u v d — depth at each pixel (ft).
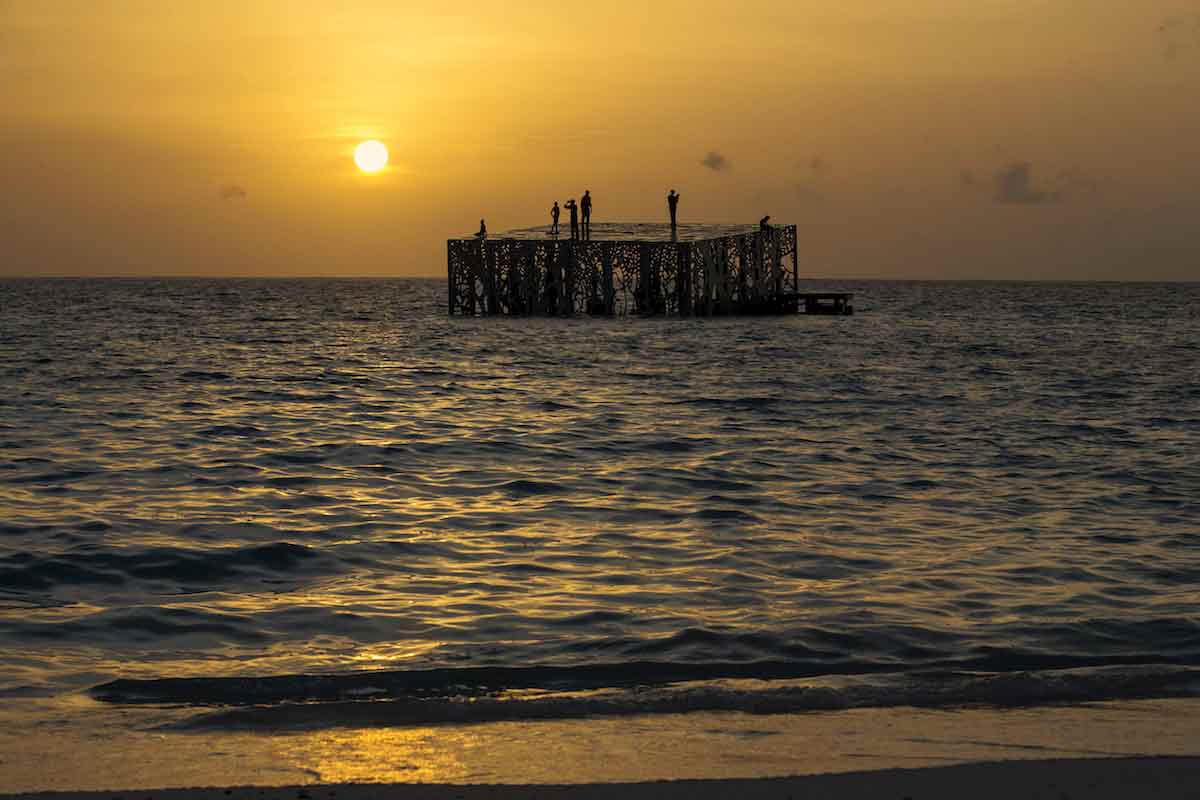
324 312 609.01
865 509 101.76
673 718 48.34
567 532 91.61
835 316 552.00
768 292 561.43
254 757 43.55
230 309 646.74
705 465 127.65
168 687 53.16
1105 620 64.49
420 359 297.94
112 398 194.49
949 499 106.83
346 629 63.72
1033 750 43.80
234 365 272.51
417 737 45.93
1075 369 272.10
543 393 211.82
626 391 216.95
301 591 72.69
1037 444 146.00
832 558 81.71
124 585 74.02
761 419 172.96
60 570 77.15
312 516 97.45
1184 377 250.16
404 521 95.81
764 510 101.24
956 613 66.28
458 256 526.98
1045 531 91.56
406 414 176.55
